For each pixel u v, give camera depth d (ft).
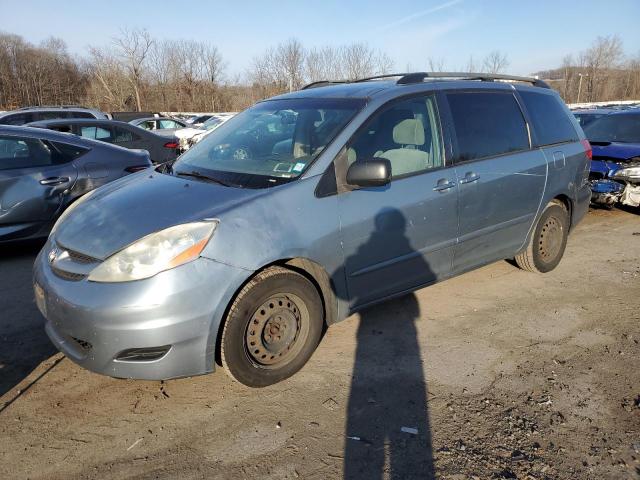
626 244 19.49
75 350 8.88
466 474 7.61
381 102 11.32
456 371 10.43
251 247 8.94
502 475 7.59
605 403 9.34
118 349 8.34
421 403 9.36
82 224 9.68
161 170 12.33
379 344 11.54
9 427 8.63
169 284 8.32
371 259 10.82
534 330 12.25
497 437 8.42
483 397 9.53
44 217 17.07
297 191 9.77
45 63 172.35
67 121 30.66
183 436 8.46
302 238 9.56
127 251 8.53
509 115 14.01
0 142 16.70
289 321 9.82
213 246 8.66
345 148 10.48
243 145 11.94
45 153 17.43
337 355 11.05
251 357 9.48
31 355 10.91
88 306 8.30
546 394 9.61
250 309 9.15
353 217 10.30
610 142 24.68
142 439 8.39
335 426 8.71
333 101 11.78
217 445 8.25
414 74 12.61
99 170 18.29
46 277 9.25
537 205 14.52
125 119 76.74
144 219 9.07
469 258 13.11
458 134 12.55
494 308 13.47
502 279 15.55
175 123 62.69
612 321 12.75
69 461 7.88
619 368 10.53
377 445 8.24
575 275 15.96
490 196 12.96
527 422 8.80
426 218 11.60
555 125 15.44
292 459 7.94
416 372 10.39
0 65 161.48
